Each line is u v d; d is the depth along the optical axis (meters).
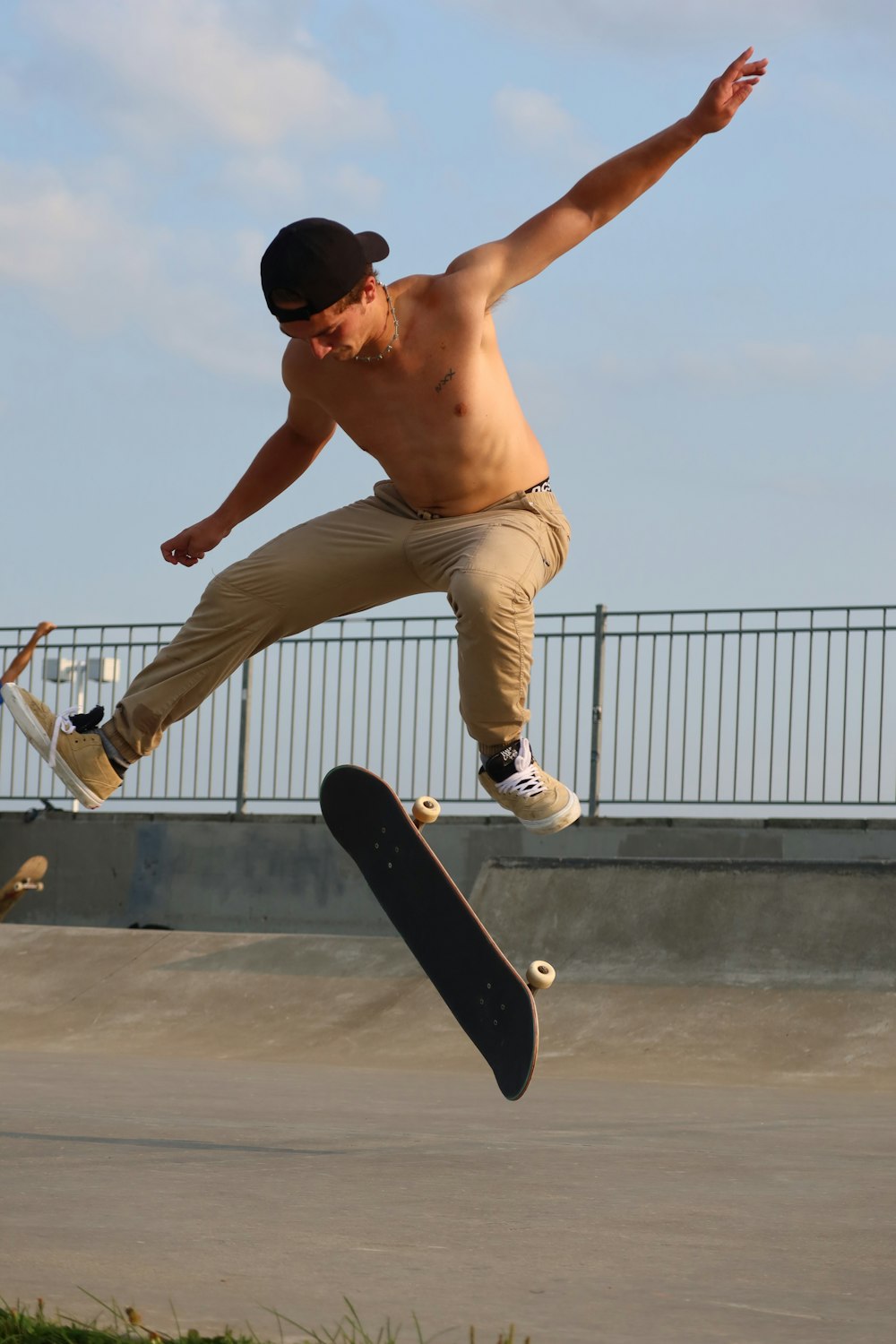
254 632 4.81
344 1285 2.90
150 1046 10.36
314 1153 4.92
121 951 12.12
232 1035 10.45
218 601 4.77
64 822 16.78
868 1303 2.83
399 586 4.77
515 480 4.58
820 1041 9.09
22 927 12.81
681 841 14.47
